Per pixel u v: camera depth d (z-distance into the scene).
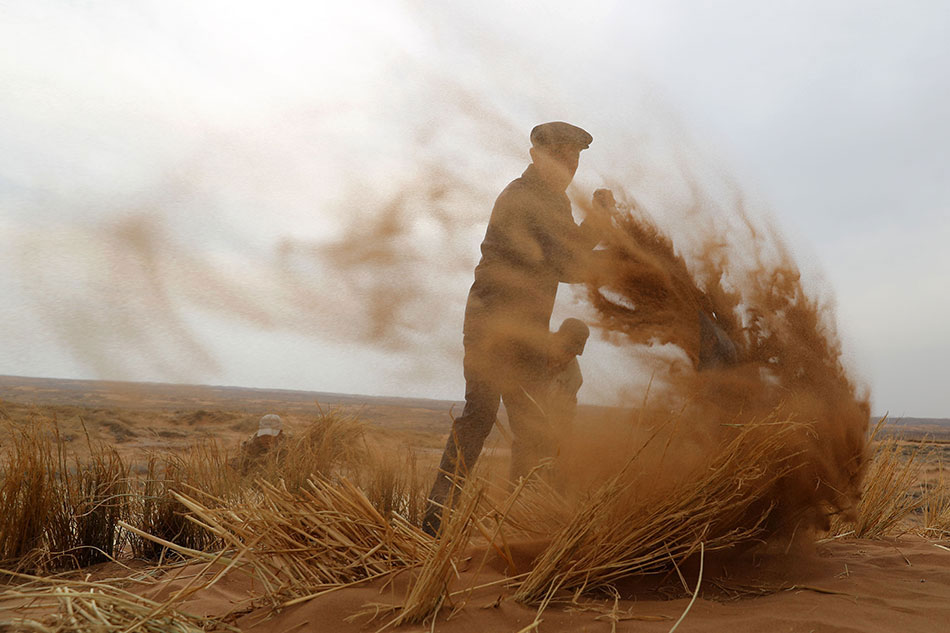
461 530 2.21
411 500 4.07
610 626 2.06
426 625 2.07
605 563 2.47
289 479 3.92
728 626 2.07
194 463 4.04
